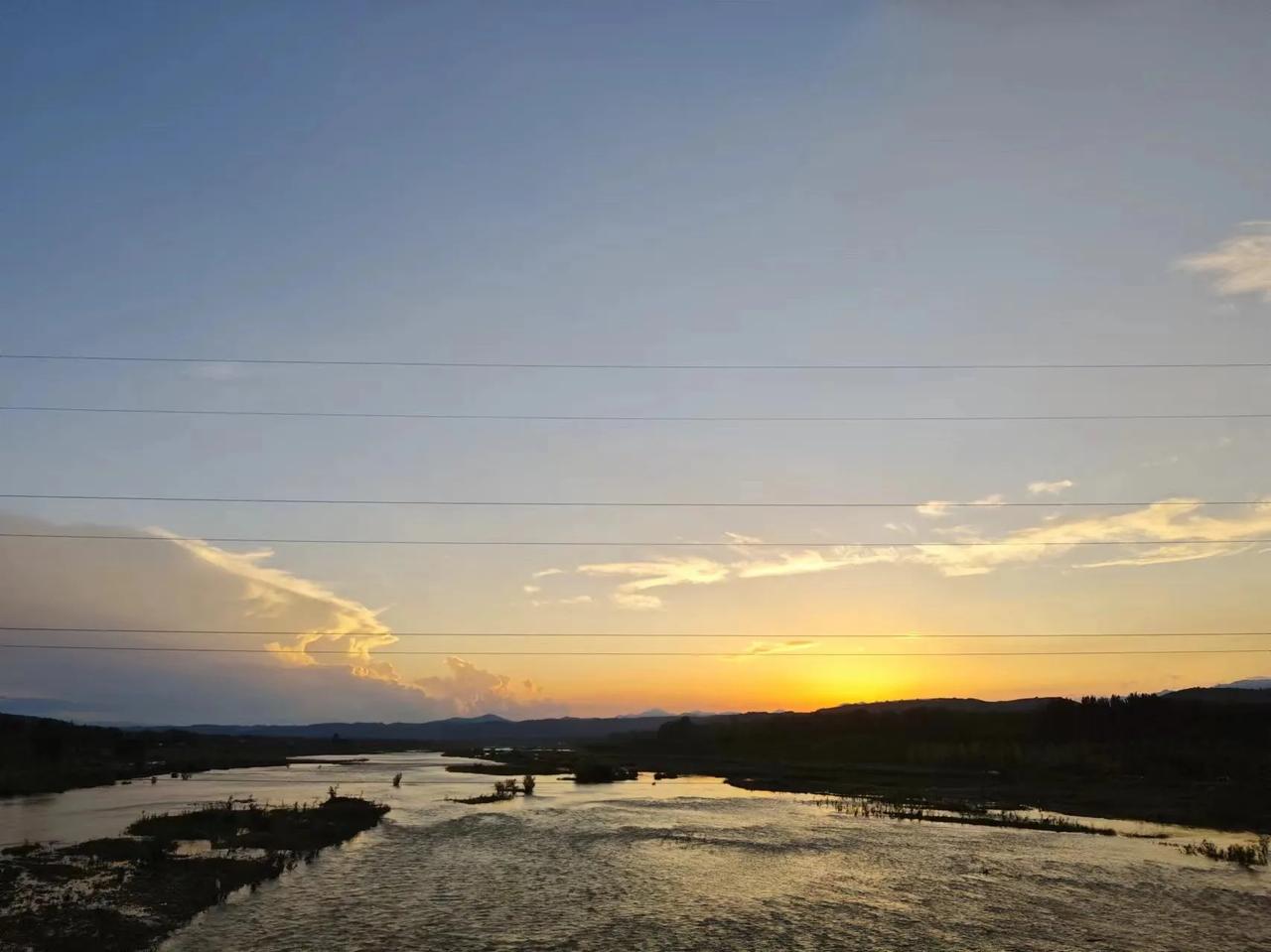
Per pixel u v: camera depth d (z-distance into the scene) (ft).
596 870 132.87
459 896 112.98
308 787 287.28
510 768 419.74
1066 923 99.96
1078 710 369.71
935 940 93.09
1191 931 96.78
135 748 410.72
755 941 92.48
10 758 319.06
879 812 209.36
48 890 106.22
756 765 408.05
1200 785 239.91
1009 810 211.82
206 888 111.65
